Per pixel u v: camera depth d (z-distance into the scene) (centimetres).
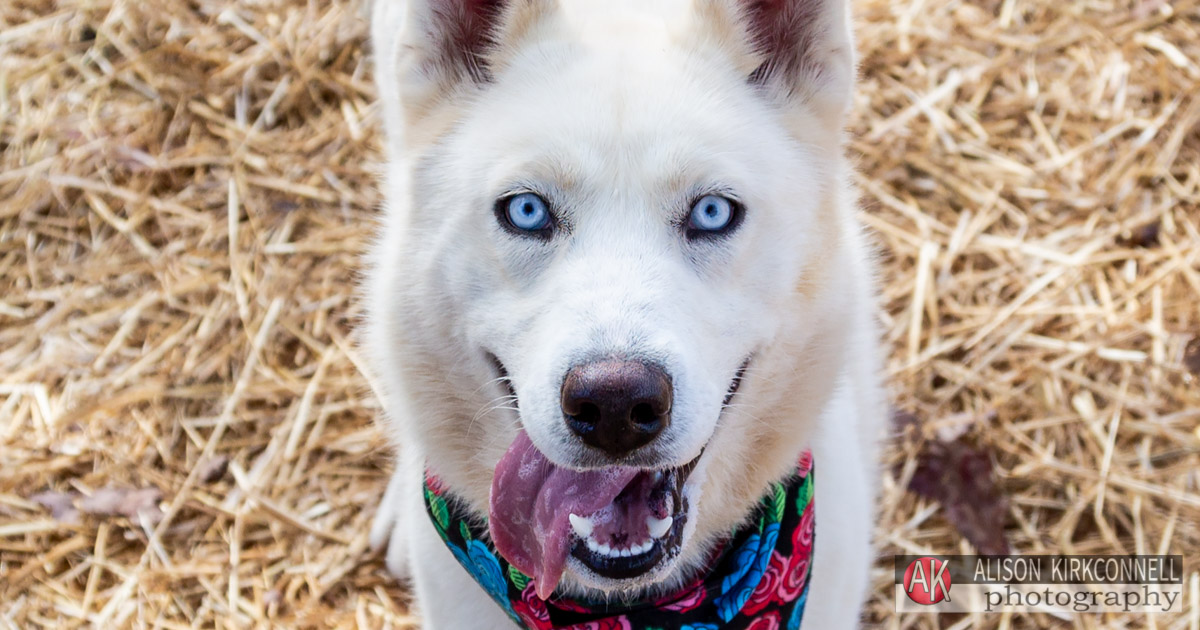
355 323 120
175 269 125
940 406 117
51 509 112
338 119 138
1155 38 140
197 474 114
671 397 79
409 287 88
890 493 113
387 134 112
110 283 125
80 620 108
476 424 89
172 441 116
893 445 115
